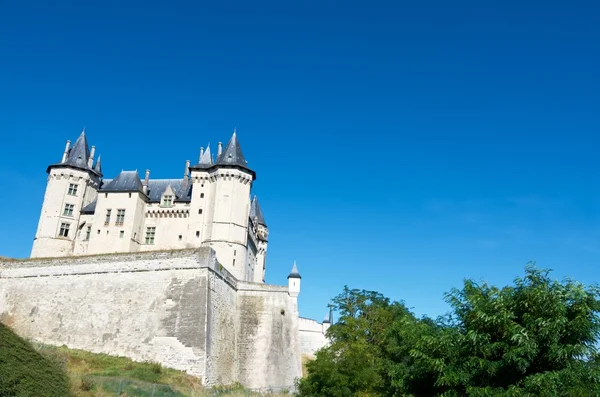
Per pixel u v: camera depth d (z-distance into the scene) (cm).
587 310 1638
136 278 4447
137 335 4184
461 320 1933
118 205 6731
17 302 4653
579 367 1591
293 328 5150
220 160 6706
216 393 3691
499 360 1725
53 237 6725
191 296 4234
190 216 6631
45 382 2145
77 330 4344
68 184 6988
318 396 3428
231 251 6269
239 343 4778
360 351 4059
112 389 2867
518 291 1798
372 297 5438
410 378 2097
